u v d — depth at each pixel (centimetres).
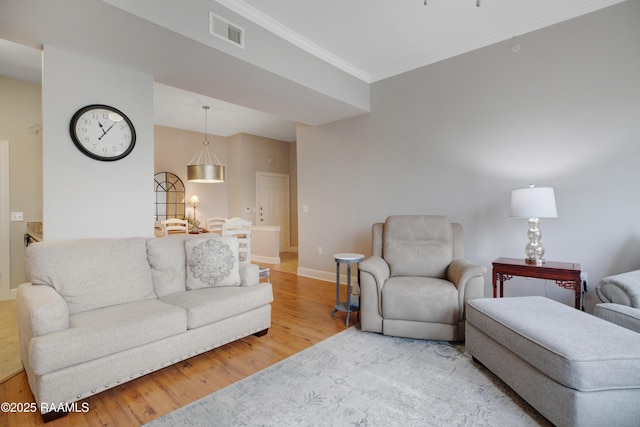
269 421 165
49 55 238
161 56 258
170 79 307
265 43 287
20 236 388
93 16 202
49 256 211
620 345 150
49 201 237
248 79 309
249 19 273
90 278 220
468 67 342
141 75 286
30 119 394
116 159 268
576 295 242
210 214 708
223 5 254
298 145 514
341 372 213
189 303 229
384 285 270
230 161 740
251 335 278
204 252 269
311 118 449
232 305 245
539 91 301
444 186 361
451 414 169
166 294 255
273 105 391
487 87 330
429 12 279
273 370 217
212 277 266
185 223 501
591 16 275
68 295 208
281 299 387
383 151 411
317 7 269
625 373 140
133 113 280
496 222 327
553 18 289
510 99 317
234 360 233
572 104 286
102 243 237
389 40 326
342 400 182
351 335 276
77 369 173
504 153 321
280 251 800
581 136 282
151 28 218
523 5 272
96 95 260
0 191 377
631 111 261
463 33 315
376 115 416
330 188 471
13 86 383
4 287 378
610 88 269
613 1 265
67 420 168
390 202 406
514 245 317
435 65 365
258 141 749
